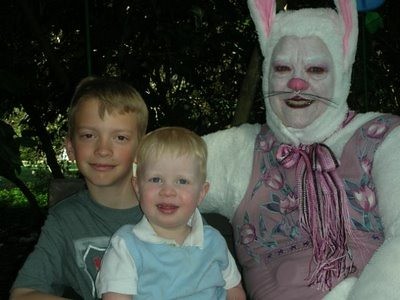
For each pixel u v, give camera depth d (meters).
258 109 2.15
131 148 1.01
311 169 1.03
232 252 1.15
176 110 2.17
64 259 1.00
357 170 1.02
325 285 0.98
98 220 1.02
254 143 1.11
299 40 1.05
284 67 1.06
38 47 2.35
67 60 2.32
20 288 0.95
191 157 0.96
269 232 1.06
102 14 2.18
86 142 1.00
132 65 2.13
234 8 2.19
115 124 1.00
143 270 0.93
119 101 1.00
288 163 1.05
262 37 1.11
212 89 2.46
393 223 0.94
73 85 2.24
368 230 1.01
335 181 1.02
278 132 1.09
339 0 1.08
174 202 0.94
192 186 0.95
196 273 0.95
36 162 4.31
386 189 0.97
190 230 0.98
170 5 2.09
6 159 1.52
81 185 1.16
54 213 1.02
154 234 0.95
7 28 2.30
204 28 2.22
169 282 0.93
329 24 1.06
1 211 4.13
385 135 1.02
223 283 1.00
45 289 0.96
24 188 2.38
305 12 1.08
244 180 1.09
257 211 1.07
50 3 2.22
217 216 1.15
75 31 2.28
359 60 1.76
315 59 1.04
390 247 0.91
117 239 0.94
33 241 2.83
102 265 0.94
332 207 1.01
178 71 2.17
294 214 1.04
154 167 0.95
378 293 0.88
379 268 0.90
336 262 0.99
